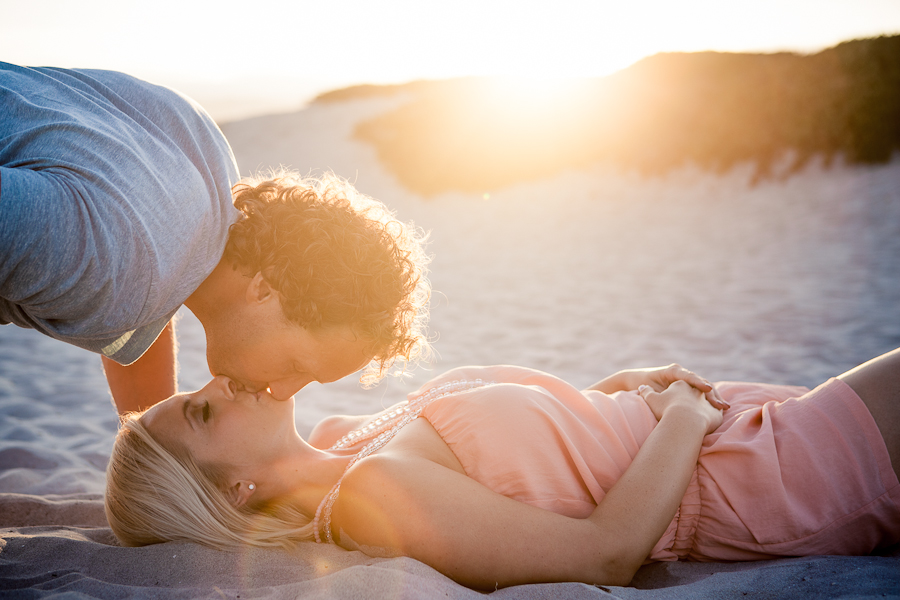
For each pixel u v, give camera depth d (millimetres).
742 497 1799
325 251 1555
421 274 1857
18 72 1498
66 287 1241
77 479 2658
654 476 1676
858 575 1498
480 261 9750
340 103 37375
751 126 13117
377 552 1636
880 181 10820
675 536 1857
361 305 1593
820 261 7840
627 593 1486
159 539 1812
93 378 4363
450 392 2016
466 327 6156
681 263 8539
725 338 5285
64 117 1349
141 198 1341
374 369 1919
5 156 1304
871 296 6184
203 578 1591
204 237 1499
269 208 1608
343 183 1826
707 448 1876
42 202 1178
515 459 1733
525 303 7062
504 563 1524
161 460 1836
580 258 9438
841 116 12141
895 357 1884
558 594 1424
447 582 1439
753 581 1547
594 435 1875
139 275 1334
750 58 17547
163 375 2232
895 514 1744
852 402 1834
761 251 8695
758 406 2072
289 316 1571
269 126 30766
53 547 1762
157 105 1573
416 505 1582
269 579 1568
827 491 1766
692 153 13328
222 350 1672
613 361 4867
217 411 1870
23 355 5004
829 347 4816
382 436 1945
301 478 1897
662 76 18250
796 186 11578
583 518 1718
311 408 3867
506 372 2119
